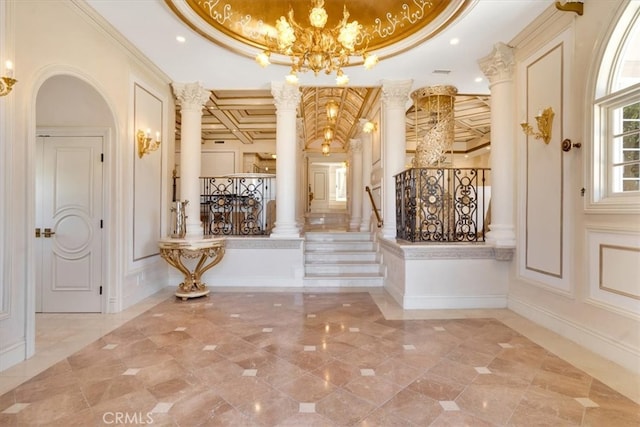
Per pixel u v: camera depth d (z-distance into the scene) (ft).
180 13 11.68
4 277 8.78
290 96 18.39
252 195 21.29
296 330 11.74
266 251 18.44
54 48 10.32
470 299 14.40
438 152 18.48
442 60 15.12
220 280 18.39
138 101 15.16
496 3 11.01
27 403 7.25
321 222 40.16
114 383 8.10
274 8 13.74
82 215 13.65
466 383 8.13
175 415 6.85
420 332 11.55
